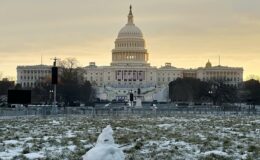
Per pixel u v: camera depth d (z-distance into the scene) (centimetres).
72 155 3644
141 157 3569
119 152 2258
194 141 4775
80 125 7550
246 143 4631
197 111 14562
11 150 3969
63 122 8462
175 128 6888
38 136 5312
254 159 3531
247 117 11156
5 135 5400
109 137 2259
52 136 5362
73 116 11475
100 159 2180
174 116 11688
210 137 5244
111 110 14212
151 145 4366
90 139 4888
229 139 5006
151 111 14538
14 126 7119
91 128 6806
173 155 3703
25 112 11700
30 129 6469
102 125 7569
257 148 4150
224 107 15500
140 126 7331
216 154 3753
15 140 4825
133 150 3938
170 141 4769
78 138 4994
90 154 2200
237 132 6141
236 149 4109
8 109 12025
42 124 7731
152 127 7100
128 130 6425
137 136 5362
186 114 13012
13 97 10356
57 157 3553
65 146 4259
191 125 7675
